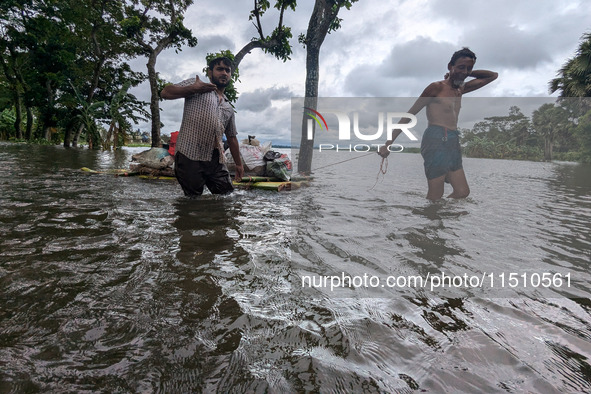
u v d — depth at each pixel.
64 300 1.01
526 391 0.69
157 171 4.73
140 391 0.65
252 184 4.07
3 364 0.71
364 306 1.05
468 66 2.77
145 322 0.90
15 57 19.91
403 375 0.73
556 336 0.90
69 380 0.67
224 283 1.19
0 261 1.31
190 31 12.43
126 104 20.38
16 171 4.68
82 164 6.77
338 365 0.76
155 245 1.61
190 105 3.16
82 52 21.23
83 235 1.72
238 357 0.77
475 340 0.88
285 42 9.55
